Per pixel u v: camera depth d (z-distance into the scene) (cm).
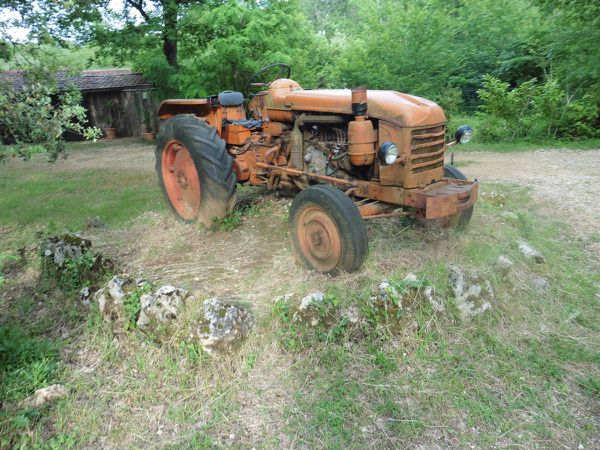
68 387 308
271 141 518
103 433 275
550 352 325
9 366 325
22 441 267
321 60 1791
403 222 477
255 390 295
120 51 1557
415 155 387
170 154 564
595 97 1135
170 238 520
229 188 500
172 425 276
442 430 266
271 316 339
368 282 357
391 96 400
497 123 1214
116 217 620
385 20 1614
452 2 1928
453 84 1585
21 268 507
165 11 1413
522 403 283
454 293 344
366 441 258
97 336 361
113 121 1891
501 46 1603
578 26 1155
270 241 479
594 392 291
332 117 430
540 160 949
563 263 439
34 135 401
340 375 300
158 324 337
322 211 378
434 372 303
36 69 434
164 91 1468
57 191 822
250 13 1269
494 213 540
